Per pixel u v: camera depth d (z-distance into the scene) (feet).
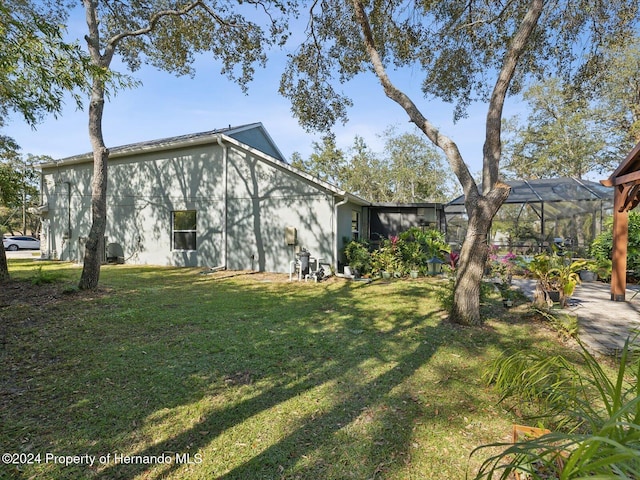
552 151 67.92
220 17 26.68
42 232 49.57
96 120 23.27
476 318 16.55
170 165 39.99
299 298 22.84
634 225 30.48
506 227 48.96
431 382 10.38
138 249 41.75
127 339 14.01
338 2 22.41
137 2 26.91
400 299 22.71
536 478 4.13
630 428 3.63
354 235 42.83
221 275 33.17
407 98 18.16
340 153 93.04
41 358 11.96
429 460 6.91
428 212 47.32
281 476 6.42
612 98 55.57
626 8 20.21
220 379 10.45
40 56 11.68
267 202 35.42
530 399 8.72
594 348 13.34
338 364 11.69
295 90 26.84
